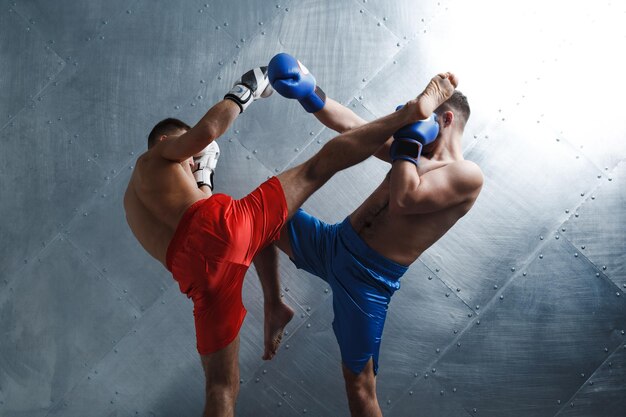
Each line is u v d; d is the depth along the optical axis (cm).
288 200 257
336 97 353
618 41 354
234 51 360
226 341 265
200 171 294
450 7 359
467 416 330
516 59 353
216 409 263
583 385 332
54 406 336
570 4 358
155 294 343
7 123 359
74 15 364
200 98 358
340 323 287
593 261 340
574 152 346
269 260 318
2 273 346
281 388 334
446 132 280
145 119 358
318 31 359
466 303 338
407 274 340
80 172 354
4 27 363
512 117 349
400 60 355
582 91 350
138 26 362
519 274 339
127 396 336
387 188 281
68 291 345
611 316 337
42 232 350
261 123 352
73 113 359
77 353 340
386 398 331
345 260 283
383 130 256
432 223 273
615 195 344
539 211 343
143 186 261
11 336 341
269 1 362
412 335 335
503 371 333
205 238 245
